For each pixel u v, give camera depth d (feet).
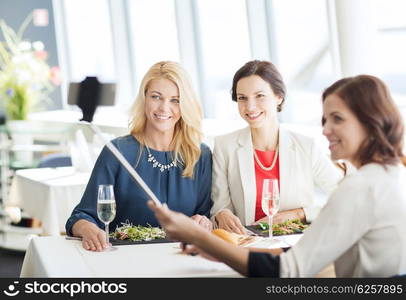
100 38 30.37
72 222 9.46
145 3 27.07
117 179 9.90
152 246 8.77
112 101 8.40
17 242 19.94
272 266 6.51
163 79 9.76
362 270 6.53
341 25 15.12
